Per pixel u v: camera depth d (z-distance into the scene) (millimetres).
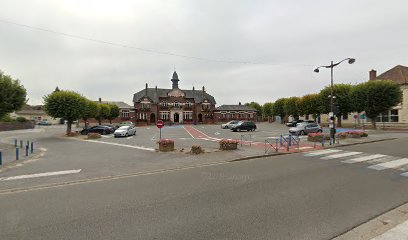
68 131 32844
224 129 42562
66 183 8398
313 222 4852
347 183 7652
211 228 4648
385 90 33656
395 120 37938
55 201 6375
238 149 15898
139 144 20828
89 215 5367
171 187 7512
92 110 42125
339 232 4438
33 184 8297
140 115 66938
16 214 5496
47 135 33438
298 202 5977
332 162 11336
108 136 31266
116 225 4848
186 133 33969
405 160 11570
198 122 70625
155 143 21500
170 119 68562
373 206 5695
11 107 19594
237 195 6582
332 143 18438
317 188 7125
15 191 7504
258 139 23453
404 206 5711
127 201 6266
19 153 15938
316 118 53125
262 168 10172
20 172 10195
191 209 5633
